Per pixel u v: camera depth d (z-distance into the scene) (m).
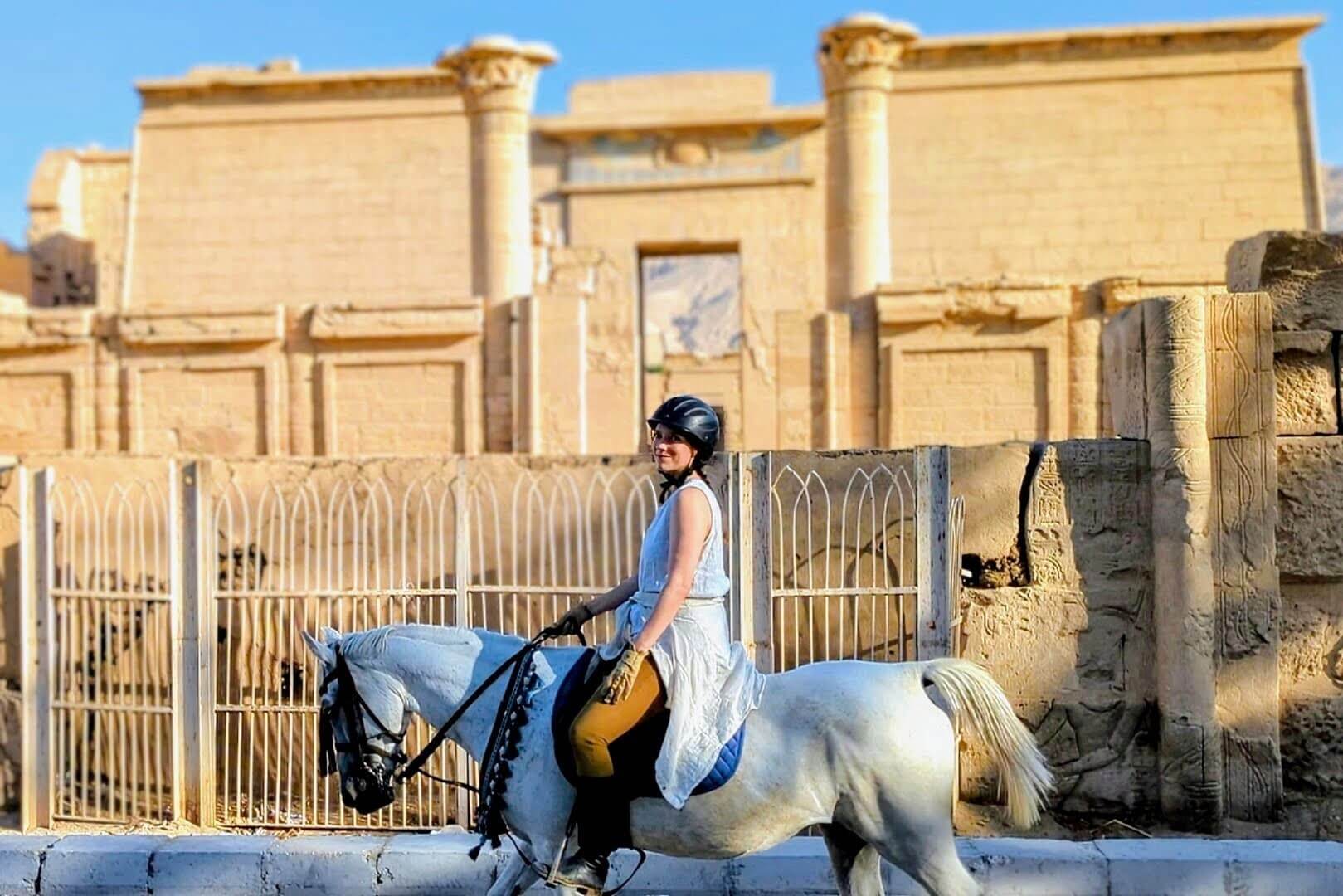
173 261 23.00
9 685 9.12
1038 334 14.38
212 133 23.16
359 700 5.51
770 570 7.72
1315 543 7.91
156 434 15.62
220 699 9.14
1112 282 14.12
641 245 26.41
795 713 5.09
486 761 5.22
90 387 15.70
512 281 16.58
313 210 23.03
